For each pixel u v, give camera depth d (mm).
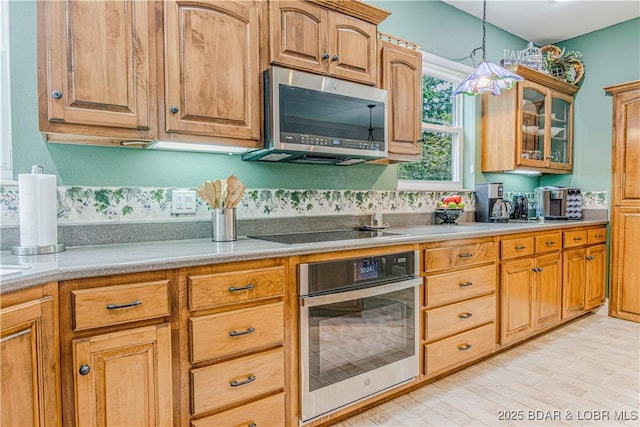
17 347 974
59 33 1317
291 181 2236
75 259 1246
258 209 2111
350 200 2488
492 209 3121
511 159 3105
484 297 2305
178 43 1540
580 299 3117
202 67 1593
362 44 2072
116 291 1177
